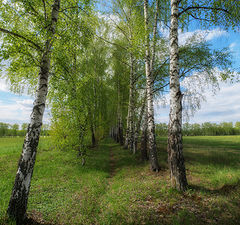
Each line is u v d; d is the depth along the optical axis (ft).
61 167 25.40
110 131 143.02
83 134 28.50
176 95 13.89
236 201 9.90
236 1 14.82
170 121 14.06
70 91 26.99
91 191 15.89
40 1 12.92
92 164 28.50
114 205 12.02
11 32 10.03
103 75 58.49
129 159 31.94
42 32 10.63
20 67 11.73
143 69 36.09
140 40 21.11
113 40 42.78
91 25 18.44
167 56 27.78
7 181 17.98
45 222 10.52
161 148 42.24
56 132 29.22
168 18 23.68
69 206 12.71
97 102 52.47
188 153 35.09
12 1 11.59
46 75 11.63
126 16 28.48
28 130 10.68
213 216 8.84
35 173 21.70
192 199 11.18
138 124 37.35
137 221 9.45
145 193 13.32
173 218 9.06
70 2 15.28
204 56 26.84
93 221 10.62
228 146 53.67
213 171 19.56
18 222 9.71
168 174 19.17
